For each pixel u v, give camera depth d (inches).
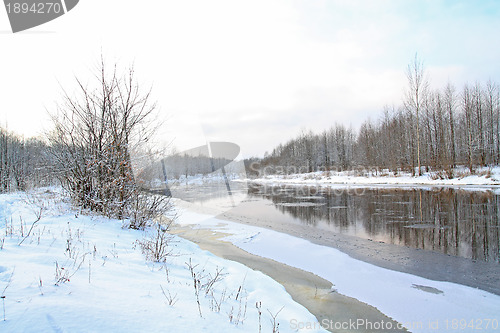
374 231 371.9
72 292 100.3
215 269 203.5
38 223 220.7
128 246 199.2
